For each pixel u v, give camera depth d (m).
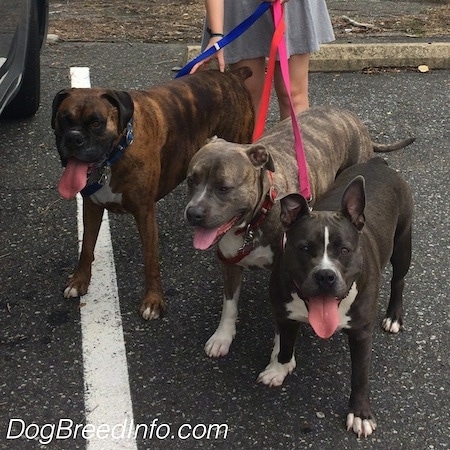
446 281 2.24
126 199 2.03
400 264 2.00
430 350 1.95
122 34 4.73
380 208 1.85
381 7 5.68
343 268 1.55
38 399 1.77
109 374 1.85
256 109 2.76
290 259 1.60
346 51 4.02
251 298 2.18
